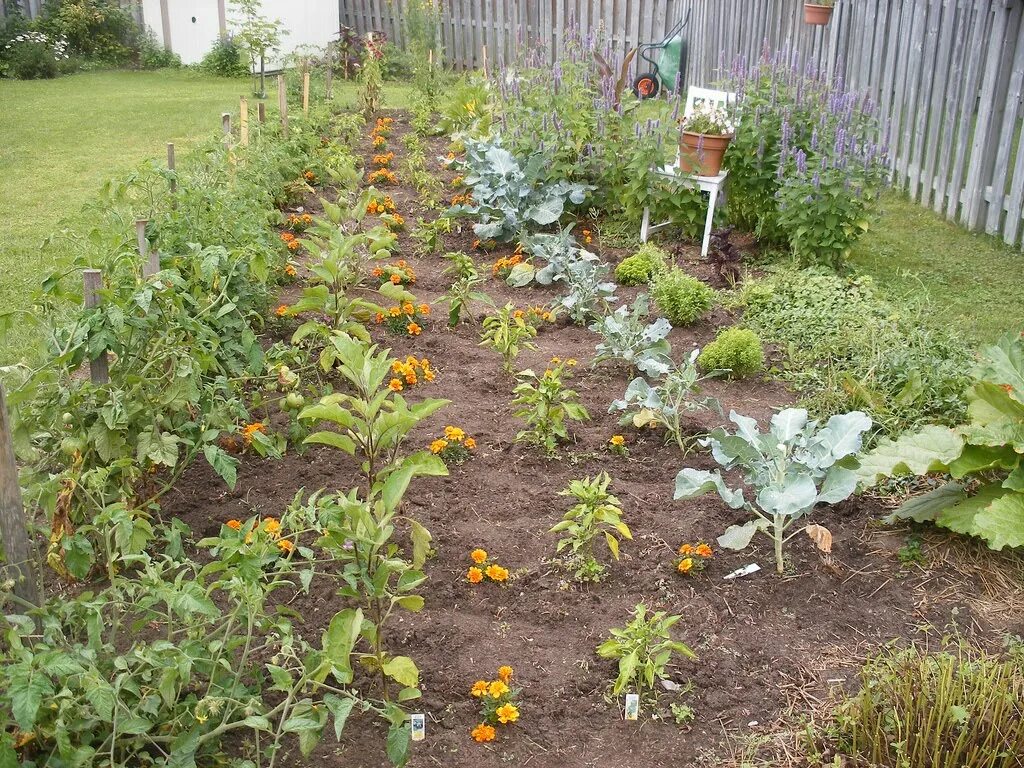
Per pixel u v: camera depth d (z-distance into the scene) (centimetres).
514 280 759
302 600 398
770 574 421
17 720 245
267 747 320
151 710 284
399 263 774
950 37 910
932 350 592
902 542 444
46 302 438
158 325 422
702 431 531
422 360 620
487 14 1822
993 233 873
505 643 378
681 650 352
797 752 331
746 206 867
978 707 325
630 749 333
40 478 394
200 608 288
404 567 326
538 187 879
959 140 896
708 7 1488
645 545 436
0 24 1842
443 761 326
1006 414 448
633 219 862
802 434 449
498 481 486
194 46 1908
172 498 465
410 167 1039
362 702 314
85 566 338
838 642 383
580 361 624
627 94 880
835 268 784
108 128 1295
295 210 940
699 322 685
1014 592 412
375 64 1405
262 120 1079
